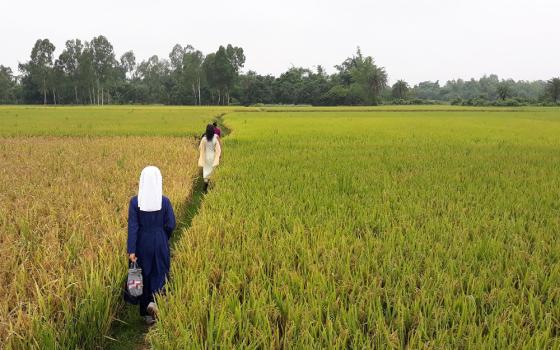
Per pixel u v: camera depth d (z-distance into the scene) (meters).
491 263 4.91
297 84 119.50
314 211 7.39
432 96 178.50
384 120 39.50
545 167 12.17
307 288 4.16
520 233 6.08
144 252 4.30
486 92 170.50
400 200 7.97
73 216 6.46
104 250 5.14
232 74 108.00
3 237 5.64
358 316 3.85
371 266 4.87
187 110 67.19
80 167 11.43
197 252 5.11
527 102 102.75
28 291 4.14
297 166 12.09
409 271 4.58
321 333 3.45
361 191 8.94
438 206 7.66
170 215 4.46
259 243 5.62
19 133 22.95
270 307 3.83
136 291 4.14
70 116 44.72
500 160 13.59
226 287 4.30
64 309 3.76
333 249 5.14
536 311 3.86
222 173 10.92
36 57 105.56
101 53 111.12
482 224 6.42
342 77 122.69
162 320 3.73
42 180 9.62
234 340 3.54
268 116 48.69
